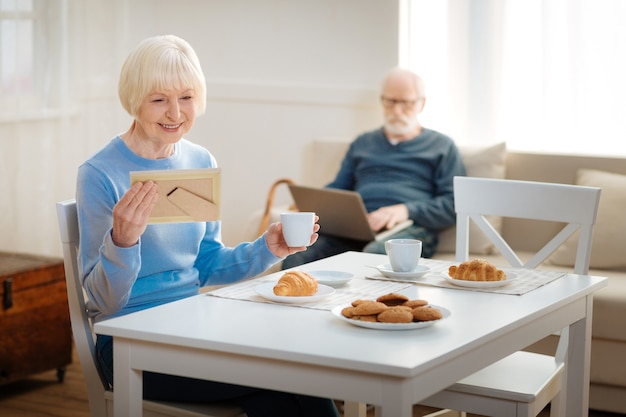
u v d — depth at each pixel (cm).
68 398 378
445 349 171
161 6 545
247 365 178
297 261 402
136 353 191
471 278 229
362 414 264
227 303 211
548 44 456
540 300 214
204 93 239
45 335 389
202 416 213
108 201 228
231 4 527
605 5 444
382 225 406
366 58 495
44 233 486
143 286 233
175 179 202
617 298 339
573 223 277
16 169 470
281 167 523
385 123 439
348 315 191
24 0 467
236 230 539
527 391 224
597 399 351
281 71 518
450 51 478
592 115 453
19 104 466
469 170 430
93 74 506
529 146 471
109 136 514
